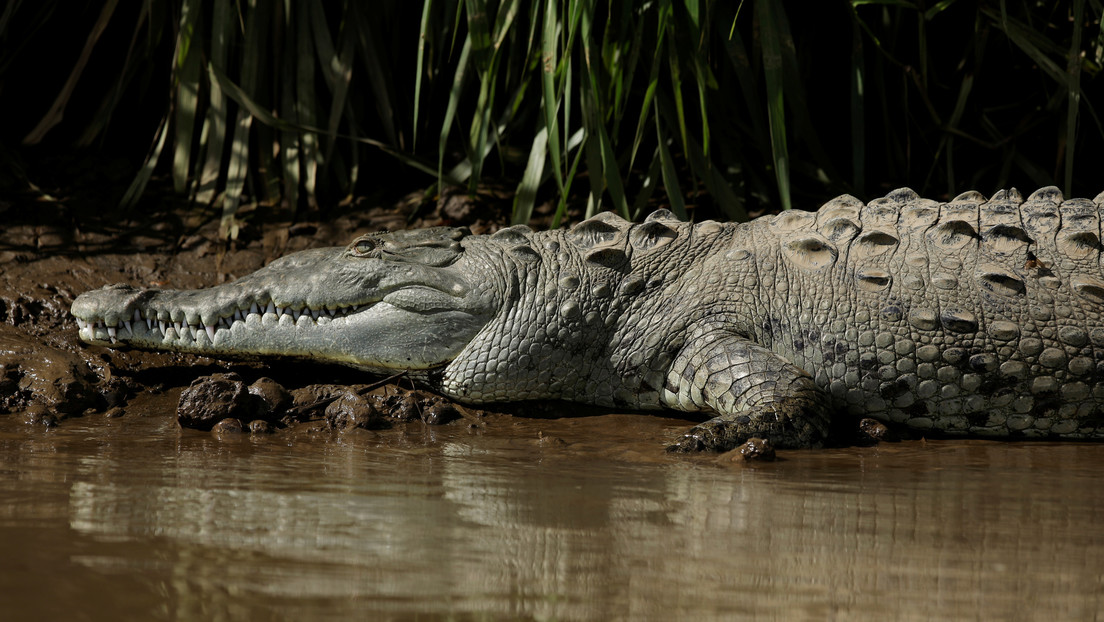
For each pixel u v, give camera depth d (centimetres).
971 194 1862
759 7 2030
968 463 1395
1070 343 1656
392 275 1773
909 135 2428
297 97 2441
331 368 1908
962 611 681
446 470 1224
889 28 2481
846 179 2594
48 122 2438
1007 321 1666
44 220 2247
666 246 1816
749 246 1809
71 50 2700
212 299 1795
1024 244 1733
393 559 775
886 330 1680
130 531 839
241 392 1566
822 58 2612
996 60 2608
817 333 1705
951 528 943
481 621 631
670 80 2391
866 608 683
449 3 2400
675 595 701
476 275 1786
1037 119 2450
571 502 1025
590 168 2145
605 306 1767
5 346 1761
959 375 1666
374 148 2591
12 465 1179
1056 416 1677
